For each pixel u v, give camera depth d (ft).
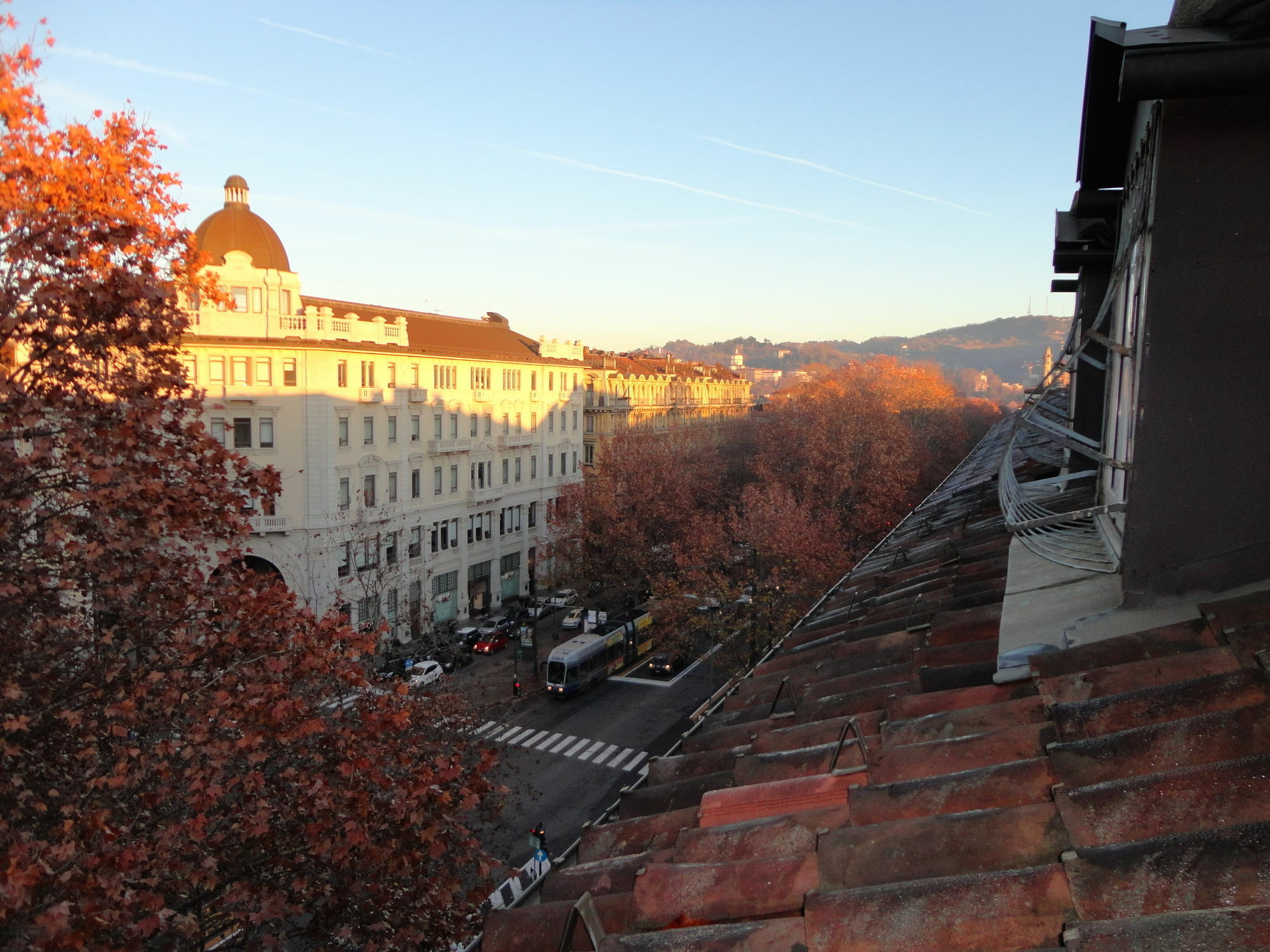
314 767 31.58
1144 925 7.58
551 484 193.06
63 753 29.94
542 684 124.47
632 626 136.56
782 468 217.77
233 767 30.94
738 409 384.68
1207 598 13.52
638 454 162.61
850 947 8.95
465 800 33.24
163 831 26.25
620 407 243.60
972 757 12.04
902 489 165.58
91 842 24.59
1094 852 8.91
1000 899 8.82
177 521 30.78
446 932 34.73
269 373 121.19
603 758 98.12
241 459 34.99
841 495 170.91
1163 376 13.46
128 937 23.76
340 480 128.57
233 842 29.84
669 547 150.61
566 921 12.23
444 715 57.77
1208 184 12.80
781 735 16.38
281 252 136.36
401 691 34.91
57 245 29.48
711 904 10.83
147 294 30.71
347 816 30.25
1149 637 13.12
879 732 14.83
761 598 105.91
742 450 280.31
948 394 343.26
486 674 129.39
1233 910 7.45
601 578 151.53
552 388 194.08
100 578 30.32
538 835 72.18
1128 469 14.37
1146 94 12.09
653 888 11.42
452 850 35.01
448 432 154.71
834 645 23.06
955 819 10.34
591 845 15.34
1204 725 10.39
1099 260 26.50
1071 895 8.58
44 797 28.45
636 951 9.76
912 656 19.21
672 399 295.89
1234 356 13.06
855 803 11.55
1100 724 11.37
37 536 32.19
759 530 114.32
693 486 183.62
